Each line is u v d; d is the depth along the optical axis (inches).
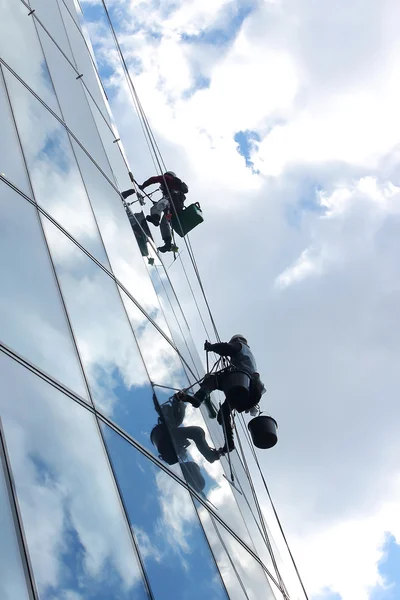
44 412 248.5
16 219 313.6
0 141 344.2
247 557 415.5
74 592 207.9
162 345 462.9
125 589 239.0
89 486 254.7
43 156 399.5
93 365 323.3
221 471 456.1
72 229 386.0
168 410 406.0
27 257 304.5
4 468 207.5
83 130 532.1
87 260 384.5
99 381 322.0
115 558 245.9
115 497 273.4
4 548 187.9
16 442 221.0
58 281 325.7
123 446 309.9
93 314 354.0
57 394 266.4
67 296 328.8
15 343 255.4
